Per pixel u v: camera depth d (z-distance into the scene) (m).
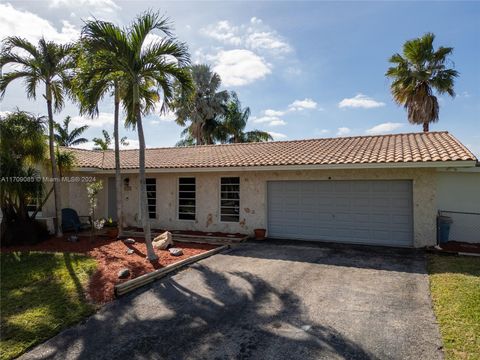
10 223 11.43
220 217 13.93
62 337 4.98
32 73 11.50
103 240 12.16
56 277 7.74
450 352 4.27
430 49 20.42
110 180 16.67
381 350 4.41
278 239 12.61
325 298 6.36
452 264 8.50
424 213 10.59
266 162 12.36
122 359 4.35
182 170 13.71
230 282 7.43
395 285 6.98
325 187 12.12
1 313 5.77
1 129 10.98
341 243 11.63
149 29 8.58
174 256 9.41
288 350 4.48
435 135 13.20
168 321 5.48
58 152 12.93
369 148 12.38
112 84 9.99
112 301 6.38
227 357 4.35
